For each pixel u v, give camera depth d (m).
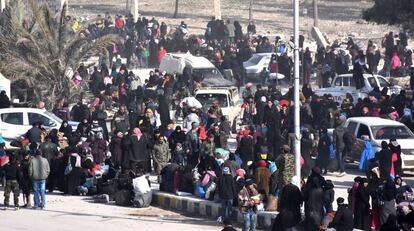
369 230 62.66
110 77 125.44
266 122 91.19
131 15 156.50
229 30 156.38
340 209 58.56
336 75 128.62
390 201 62.16
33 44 117.06
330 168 86.12
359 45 161.75
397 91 116.38
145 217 71.94
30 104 114.69
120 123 94.81
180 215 72.88
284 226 61.03
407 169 84.44
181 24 167.12
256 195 65.00
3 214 72.62
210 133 81.75
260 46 146.62
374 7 108.69
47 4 120.25
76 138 85.00
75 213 73.06
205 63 128.25
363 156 85.44
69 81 117.69
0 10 137.88
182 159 84.19
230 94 110.88
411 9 105.88
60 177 81.94
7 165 74.69
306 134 81.31
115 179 78.56
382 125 87.50
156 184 82.25
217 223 69.25
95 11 198.75
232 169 72.06
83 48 118.50
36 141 87.00
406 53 141.50
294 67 67.00
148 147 82.88
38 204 74.88
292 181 63.19
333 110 100.94
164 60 132.75
